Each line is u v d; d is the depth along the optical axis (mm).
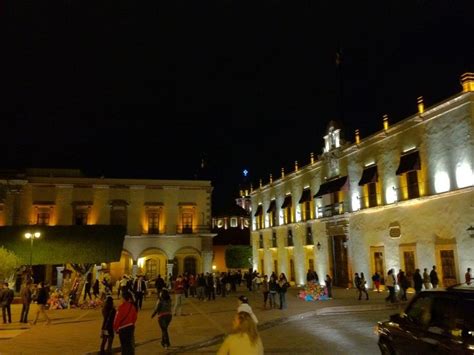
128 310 10664
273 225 52719
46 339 15578
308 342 14492
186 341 14805
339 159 38438
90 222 47250
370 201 33594
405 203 29266
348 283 35719
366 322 18750
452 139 25938
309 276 31625
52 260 35719
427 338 7496
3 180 45688
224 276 37812
